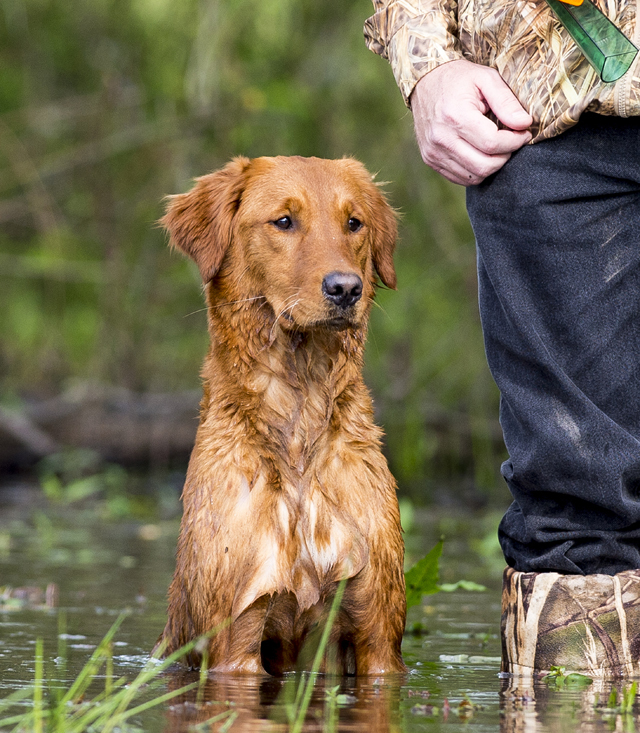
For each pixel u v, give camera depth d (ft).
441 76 16.81
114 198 60.03
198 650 16.84
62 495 50.67
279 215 18.72
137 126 59.21
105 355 59.00
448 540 37.17
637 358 16.39
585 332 16.34
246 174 19.61
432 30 17.20
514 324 16.63
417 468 56.03
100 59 60.39
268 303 18.72
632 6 15.49
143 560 31.65
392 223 20.93
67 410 55.93
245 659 17.29
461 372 57.57
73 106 61.26
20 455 55.06
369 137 56.95
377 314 56.13
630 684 15.56
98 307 59.72
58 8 60.59
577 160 16.06
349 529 17.67
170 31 57.62
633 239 16.26
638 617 16.24
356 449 18.30
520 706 13.80
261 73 56.80
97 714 12.81
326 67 55.77
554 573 16.56
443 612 24.43
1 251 61.21
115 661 17.88
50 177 61.93
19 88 62.75
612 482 15.97
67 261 58.80
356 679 16.52
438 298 57.41
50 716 12.75
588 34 15.15
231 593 17.17
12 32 62.08
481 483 56.44
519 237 16.56
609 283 16.26
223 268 19.43
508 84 16.53
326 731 11.94
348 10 56.49
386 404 56.80
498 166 16.51
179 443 56.39
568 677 16.08
